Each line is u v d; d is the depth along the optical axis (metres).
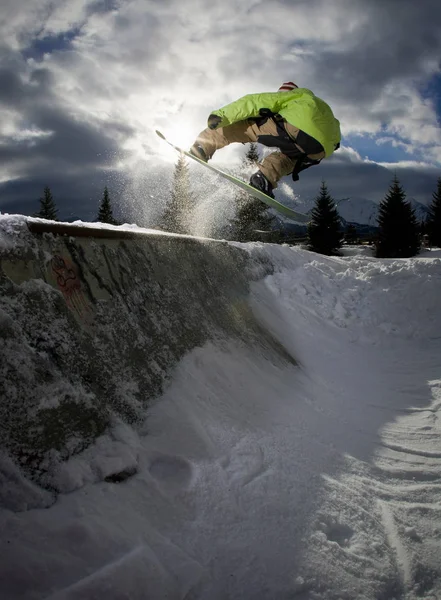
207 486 2.33
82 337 2.65
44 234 2.80
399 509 2.63
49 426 2.12
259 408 3.53
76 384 2.39
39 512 1.82
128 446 2.37
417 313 8.28
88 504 1.95
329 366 5.94
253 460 2.71
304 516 2.33
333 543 2.18
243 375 3.90
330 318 7.78
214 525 2.12
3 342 2.11
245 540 2.07
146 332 3.28
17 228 2.58
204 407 3.10
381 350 7.25
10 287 2.34
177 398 3.01
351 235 36.19
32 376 2.16
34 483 1.92
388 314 8.23
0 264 2.36
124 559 1.73
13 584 1.52
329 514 2.41
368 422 4.12
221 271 6.02
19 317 2.29
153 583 1.70
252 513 2.26
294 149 4.45
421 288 8.67
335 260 10.86
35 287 2.47
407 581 2.05
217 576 1.85
